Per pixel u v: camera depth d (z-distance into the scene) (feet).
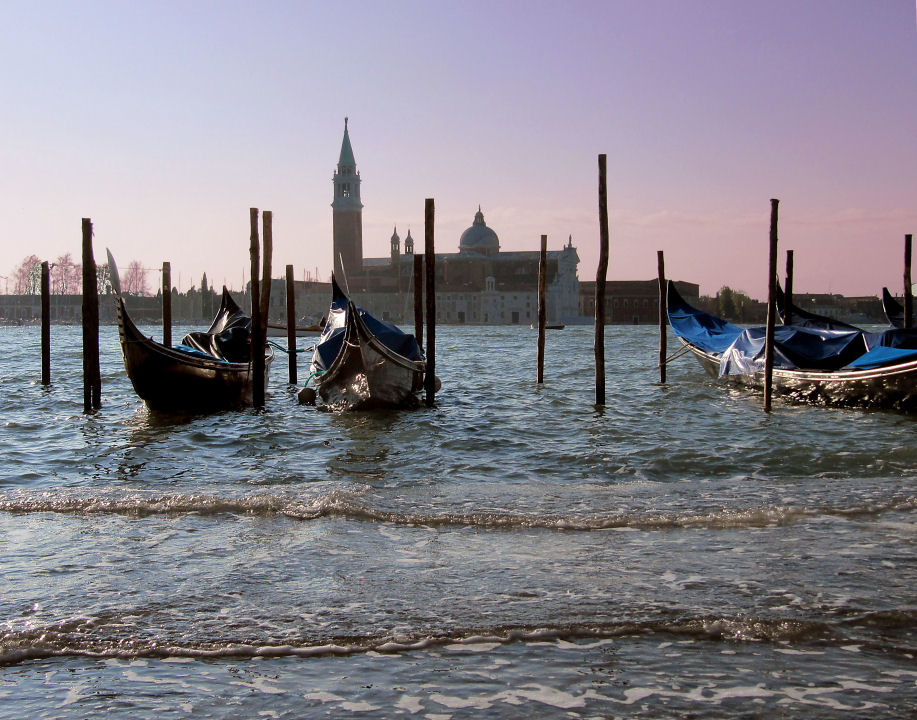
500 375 125.49
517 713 19.19
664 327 105.40
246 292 647.15
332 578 28.55
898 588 27.02
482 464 53.52
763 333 94.22
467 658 22.24
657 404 85.81
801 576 28.25
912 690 20.17
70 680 21.25
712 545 32.14
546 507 38.11
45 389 102.27
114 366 142.31
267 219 86.79
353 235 650.43
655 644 22.97
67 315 642.63
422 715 19.13
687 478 48.88
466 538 33.47
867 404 80.12
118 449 59.93
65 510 38.22
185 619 25.02
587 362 157.89
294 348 106.52
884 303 118.93
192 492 41.68
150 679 21.24
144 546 32.63
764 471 50.29
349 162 651.66
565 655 22.33
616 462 53.47
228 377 81.51
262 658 22.40
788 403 85.25
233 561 30.55
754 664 21.67
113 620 24.93
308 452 58.70
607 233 81.51
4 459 55.88
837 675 21.01
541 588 27.32
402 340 83.25
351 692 20.35
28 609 25.85
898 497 39.55
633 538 33.22
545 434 65.72
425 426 70.64
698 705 19.48
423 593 26.99
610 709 19.30
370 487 43.21
